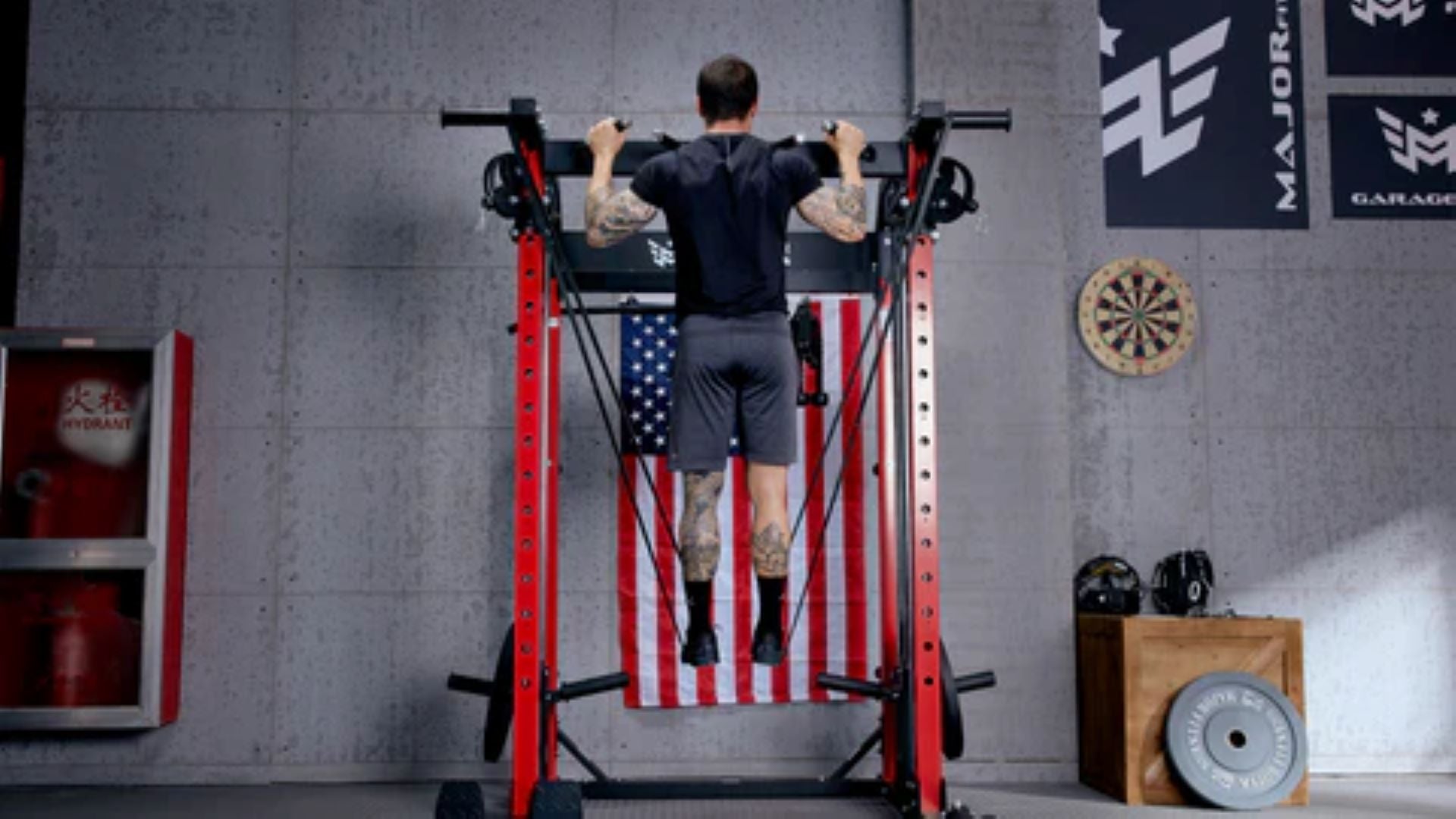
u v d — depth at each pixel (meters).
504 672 4.68
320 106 6.07
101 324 5.90
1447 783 5.66
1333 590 6.06
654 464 5.85
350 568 5.81
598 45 6.14
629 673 5.37
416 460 5.88
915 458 4.35
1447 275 6.28
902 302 4.74
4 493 5.63
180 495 5.68
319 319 5.95
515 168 4.40
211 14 6.09
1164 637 5.12
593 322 5.93
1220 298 6.22
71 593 5.65
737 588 5.76
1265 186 6.29
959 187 6.00
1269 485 6.12
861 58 6.17
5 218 5.95
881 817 4.57
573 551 5.82
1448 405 6.20
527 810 4.27
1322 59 6.36
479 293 5.98
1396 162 6.33
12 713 5.36
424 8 6.13
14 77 6.01
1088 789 5.45
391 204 6.02
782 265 4.04
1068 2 6.32
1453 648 6.04
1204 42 6.34
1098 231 6.22
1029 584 5.78
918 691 4.29
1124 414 6.12
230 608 5.76
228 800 5.22
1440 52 6.40
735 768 5.72
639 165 4.51
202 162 6.01
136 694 5.61
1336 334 6.22
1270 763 4.93
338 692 5.74
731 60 4.09
